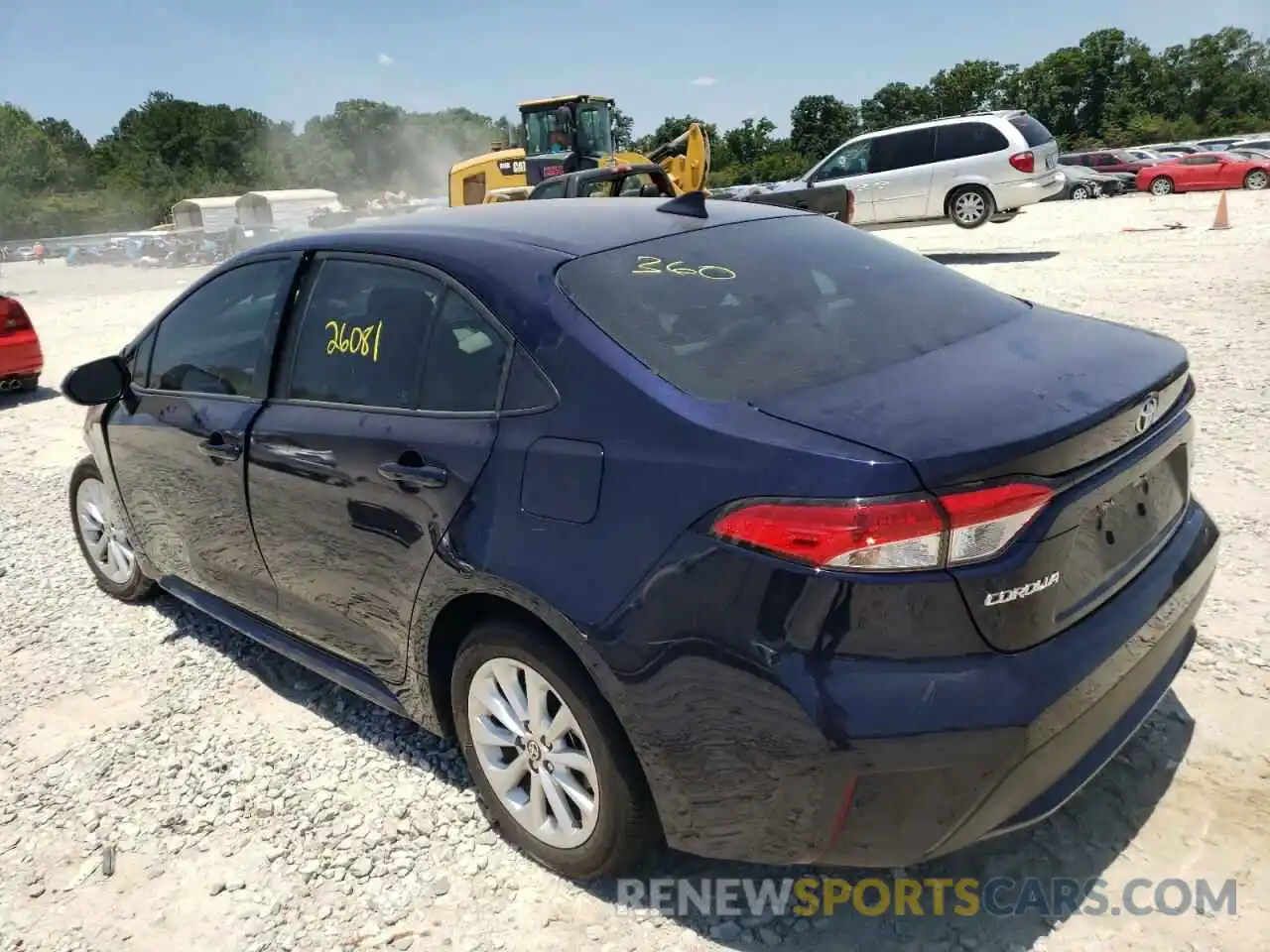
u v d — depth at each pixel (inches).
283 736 143.0
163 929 108.4
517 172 645.9
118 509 175.8
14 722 151.9
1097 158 1318.9
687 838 95.3
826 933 100.2
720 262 117.6
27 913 112.3
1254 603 152.3
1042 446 85.1
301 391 133.4
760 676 85.0
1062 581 88.0
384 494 116.1
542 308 107.0
